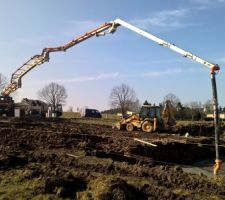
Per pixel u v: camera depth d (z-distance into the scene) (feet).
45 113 199.00
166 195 44.09
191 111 235.40
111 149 78.07
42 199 42.06
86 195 42.11
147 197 43.78
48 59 124.77
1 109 150.20
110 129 121.39
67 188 44.62
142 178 53.21
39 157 60.29
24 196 42.47
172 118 129.80
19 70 136.56
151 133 118.93
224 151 117.80
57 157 61.31
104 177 46.09
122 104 275.59
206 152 110.83
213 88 60.29
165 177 53.67
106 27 105.19
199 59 74.90
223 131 155.94
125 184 44.21
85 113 221.66
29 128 92.22
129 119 124.98
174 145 97.45
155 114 124.98
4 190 44.19
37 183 45.68
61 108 232.73
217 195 47.70
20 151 64.28
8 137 78.28
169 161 92.43
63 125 111.96
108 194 41.52
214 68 62.34
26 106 183.21
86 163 58.44
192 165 96.22
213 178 55.47
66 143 76.43
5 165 54.08
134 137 99.09
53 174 49.34
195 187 50.55
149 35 87.61
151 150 86.33
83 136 85.92
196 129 149.38
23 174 49.19
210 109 249.55
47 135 81.56
